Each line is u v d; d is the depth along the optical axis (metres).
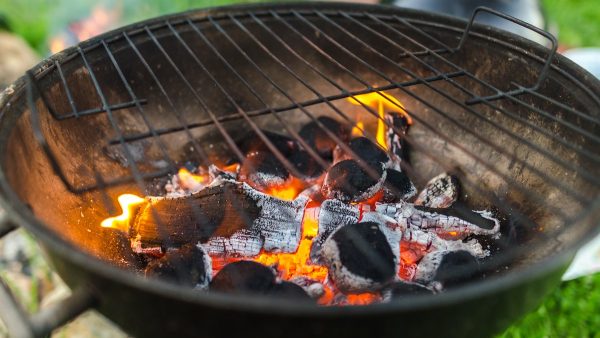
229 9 0.75
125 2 1.30
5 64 1.12
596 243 0.82
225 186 0.67
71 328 0.77
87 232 0.64
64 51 0.67
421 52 0.70
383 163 0.72
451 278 0.60
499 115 0.71
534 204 0.66
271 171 0.72
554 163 0.64
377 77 0.79
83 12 1.25
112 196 0.70
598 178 0.57
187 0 1.43
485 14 0.94
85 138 0.69
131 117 0.74
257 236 0.65
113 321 0.54
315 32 0.77
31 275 0.83
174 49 0.74
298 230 0.66
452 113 0.76
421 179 0.78
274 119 0.83
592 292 0.83
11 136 0.57
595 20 1.45
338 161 0.74
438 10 0.95
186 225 0.65
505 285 0.47
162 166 0.76
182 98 0.77
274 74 0.81
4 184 0.52
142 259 0.66
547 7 1.49
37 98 0.62
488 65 0.71
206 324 0.48
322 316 0.46
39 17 1.42
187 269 0.59
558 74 0.65
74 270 0.50
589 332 0.80
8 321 0.50
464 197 0.74
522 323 0.80
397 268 0.60
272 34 0.73
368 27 0.74
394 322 0.47
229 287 0.56
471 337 0.53
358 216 0.67
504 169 0.70
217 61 0.77
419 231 0.67
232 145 0.65
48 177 0.62
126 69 0.72
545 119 0.66
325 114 0.83
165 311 0.49
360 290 0.58
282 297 0.55
